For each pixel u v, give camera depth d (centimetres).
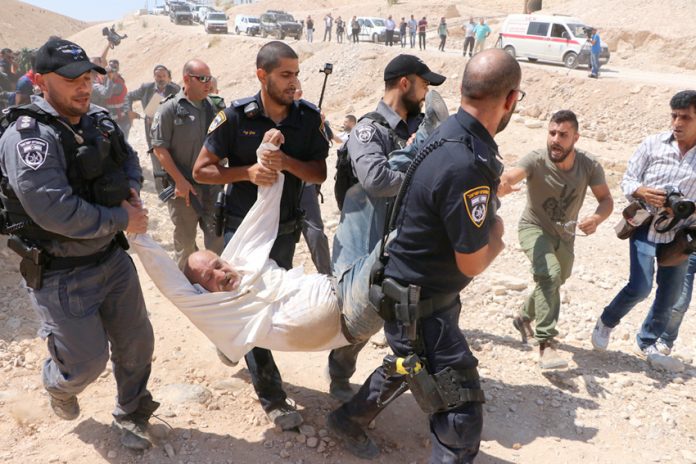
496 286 575
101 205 286
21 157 262
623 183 447
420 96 348
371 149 328
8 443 328
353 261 346
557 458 350
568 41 2308
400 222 271
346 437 329
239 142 364
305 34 4897
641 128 1656
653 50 2870
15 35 8681
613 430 379
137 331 319
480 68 250
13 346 421
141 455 320
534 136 1432
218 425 353
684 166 425
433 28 4391
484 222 251
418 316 272
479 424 276
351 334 315
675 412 401
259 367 348
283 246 374
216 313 316
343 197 367
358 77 2322
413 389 274
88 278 294
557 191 430
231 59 3544
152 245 317
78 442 328
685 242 419
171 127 511
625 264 711
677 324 468
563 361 423
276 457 327
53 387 306
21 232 282
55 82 271
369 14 5094
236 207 380
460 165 247
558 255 449
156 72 891
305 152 376
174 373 406
